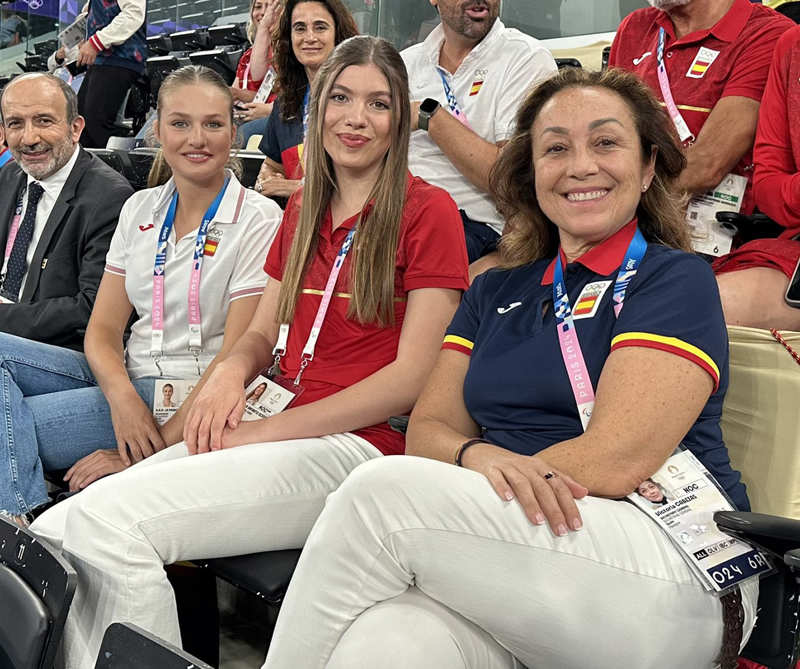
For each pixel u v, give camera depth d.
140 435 2.15
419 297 1.85
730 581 1.26
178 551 1.62
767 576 1.33
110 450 2.22
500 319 1.58
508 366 1.50
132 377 2.35
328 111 1.91
